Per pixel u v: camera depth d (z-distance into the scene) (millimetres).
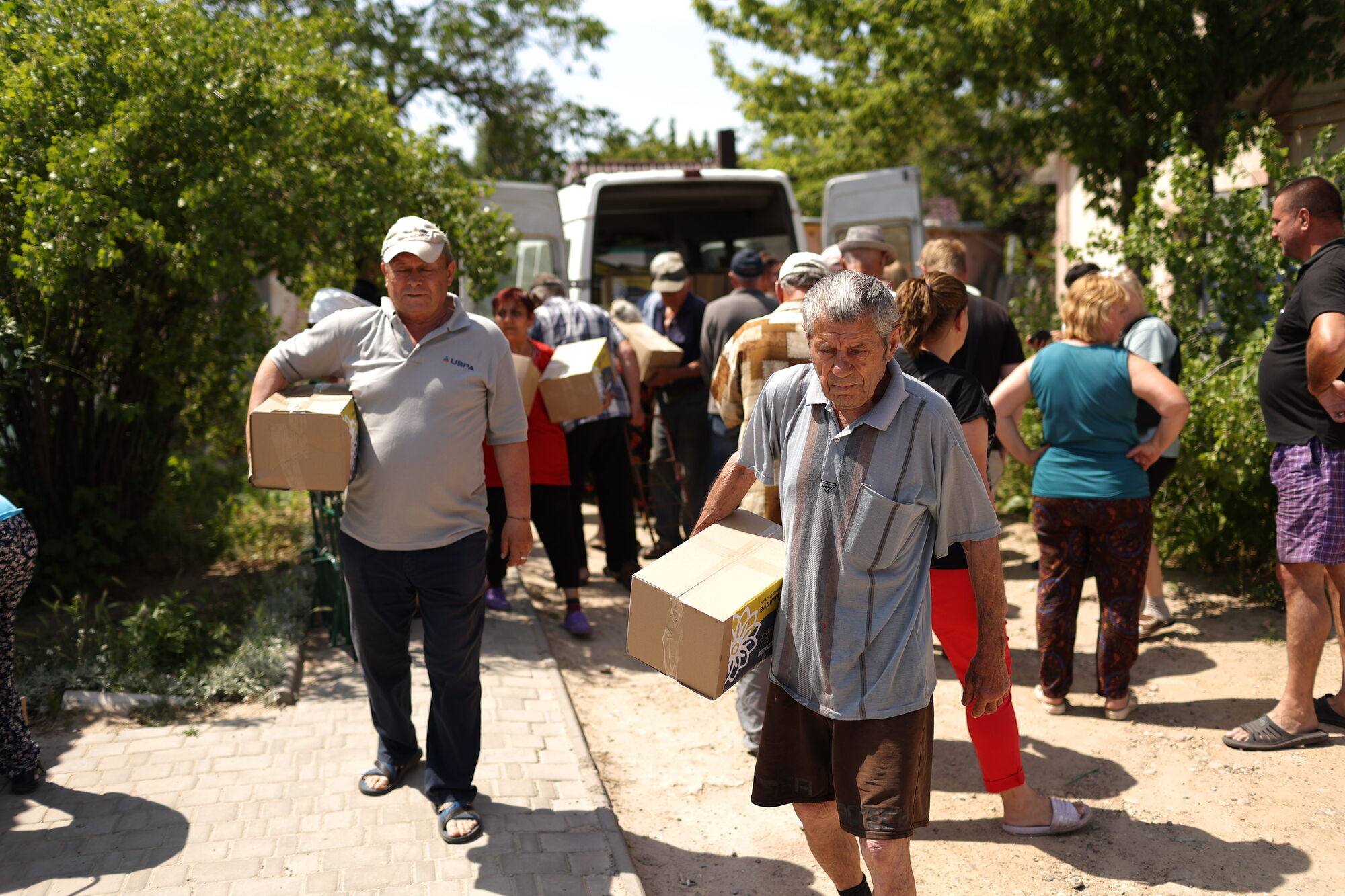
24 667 4406
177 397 5703
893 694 2451
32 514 5668
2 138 4840
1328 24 7586
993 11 8719
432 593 3320
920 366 3217
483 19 18094
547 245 8484
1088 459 4215
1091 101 8898
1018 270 19125
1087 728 4328
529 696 4594
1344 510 3846
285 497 8242
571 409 5316
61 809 3471
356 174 5879
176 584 5969
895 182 9320
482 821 3465
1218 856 3354
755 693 4074
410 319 3242
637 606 2604
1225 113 8336
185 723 4184
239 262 5367
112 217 4930
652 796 3883
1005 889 3223
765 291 6098
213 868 3139
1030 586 6227
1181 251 6402
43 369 5398
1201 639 5234
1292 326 3918
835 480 2422
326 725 4184
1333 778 3803
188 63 5191
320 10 15227
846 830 2488
